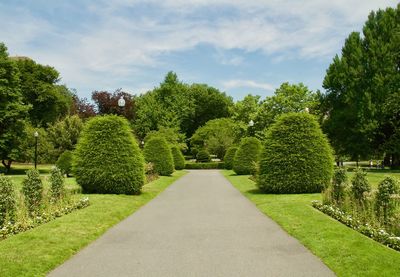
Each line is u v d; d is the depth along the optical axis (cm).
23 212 1078
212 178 3228
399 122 3697
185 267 709
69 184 2277
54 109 5097
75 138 4388
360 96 3897
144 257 776
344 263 716
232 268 702
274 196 1745
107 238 948
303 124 1872
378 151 4062
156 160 3416
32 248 808
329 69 4328
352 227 1005
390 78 3741
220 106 8419
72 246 847
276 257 773
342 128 4094
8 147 3978
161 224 1130
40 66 5009
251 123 4019
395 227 930
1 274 650
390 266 687
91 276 661
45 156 4322
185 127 7994
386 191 1052
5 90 3875
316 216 1166
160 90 7812
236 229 1051
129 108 5609
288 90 5359
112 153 1823
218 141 6212
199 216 1268
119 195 1767
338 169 1372
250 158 3456
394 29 3891
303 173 1823
